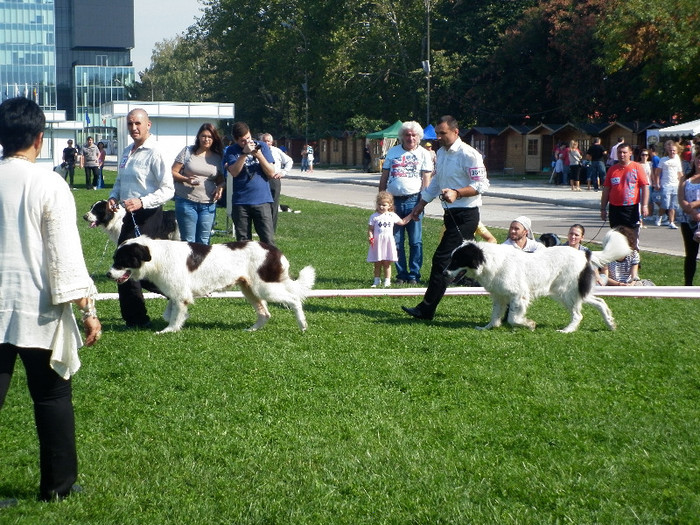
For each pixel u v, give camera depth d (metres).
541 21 50.12
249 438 5.13
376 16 59.72
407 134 11.17
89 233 16.64
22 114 4.03
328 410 5.66
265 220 10.09
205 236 10.24
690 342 7.61
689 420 5.49
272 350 7.23
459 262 8.03
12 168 3.98
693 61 35.09
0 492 4.37
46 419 4.16
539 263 7.98
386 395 5.98
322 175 51.41
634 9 35.84
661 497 4.32
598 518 4.07
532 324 8.07
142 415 5.56
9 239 3.92
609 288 10.12
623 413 5.62
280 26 66.00
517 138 49.69
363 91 59.41
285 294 7.90
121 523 4.02
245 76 69.06
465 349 7.26
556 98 51.88
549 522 4.03
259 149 9.80
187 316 7.98
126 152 8.33
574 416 5.55
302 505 4.22
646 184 11.52
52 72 141.38
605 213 11.84
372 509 4.18
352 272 12.19
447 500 4.28
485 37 55.56
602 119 46.91
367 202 28.88
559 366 6.75
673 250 15.42
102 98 137.75
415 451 4.92
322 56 59.91
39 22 139.50
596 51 43.69
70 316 4.07
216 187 10.20
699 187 10.58
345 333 7.91
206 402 5.79
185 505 4.22
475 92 53.28
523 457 4.87
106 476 4.55
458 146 8.48
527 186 37.84
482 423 5.42
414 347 7.36
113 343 7.46
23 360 4.05
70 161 34.03
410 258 11.46
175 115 29.16
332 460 4.80
